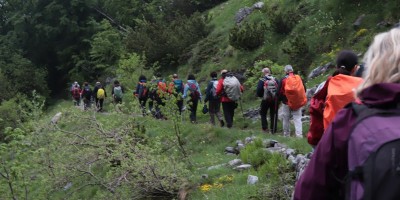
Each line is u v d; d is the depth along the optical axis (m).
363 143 2.02
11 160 9.12
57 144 9.73
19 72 41.97
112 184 9.34
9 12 50.38
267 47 22.47
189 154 12.04
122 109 11.06
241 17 27.20
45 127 9.88
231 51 24.33
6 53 45.56
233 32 23.59
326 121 4.77
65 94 44.84
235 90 14.09
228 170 9.77
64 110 10.73
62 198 10.05
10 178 8.91
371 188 1.91
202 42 27.25
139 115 11.04
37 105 11.05
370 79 2.21
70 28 44.06
